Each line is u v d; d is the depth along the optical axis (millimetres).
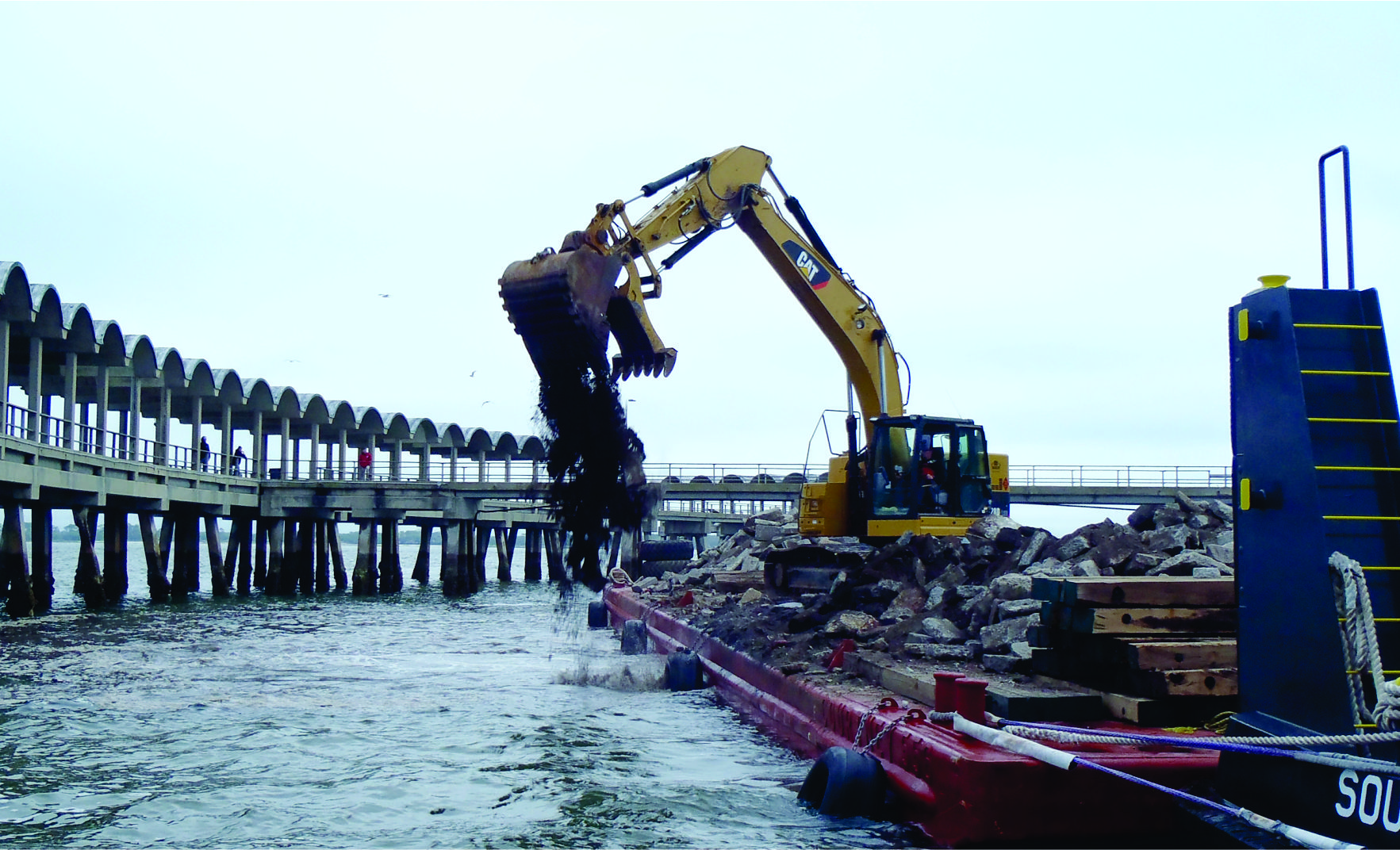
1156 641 8227
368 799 9477
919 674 10062
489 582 58812
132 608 32281
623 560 38438
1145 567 11211
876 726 8922
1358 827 5926
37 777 10273
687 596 21234
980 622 11773
